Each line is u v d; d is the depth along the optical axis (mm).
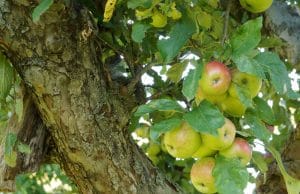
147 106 1205
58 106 1385
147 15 1378
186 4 1365
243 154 1222
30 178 3848
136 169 1468
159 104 1207
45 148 1562
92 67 1417
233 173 1172
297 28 1853
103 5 1568
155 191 1480
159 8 1370
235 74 1235
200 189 1248
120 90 1547
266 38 1543
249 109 1292
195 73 1180
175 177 2203
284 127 2068
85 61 1401
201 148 1226
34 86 1378
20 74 1396
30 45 1340
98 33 1546
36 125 1538
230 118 1299
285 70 1203
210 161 1230
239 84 1229
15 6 1309
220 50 1232
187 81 1177
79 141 1408
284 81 1193
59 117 1395
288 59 1868
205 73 1206
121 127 1460
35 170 1560
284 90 1191
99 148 1417
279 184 1836
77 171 1460
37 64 1354
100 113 1419
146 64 1712
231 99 1252
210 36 1567
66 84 1375
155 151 2168
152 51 1598
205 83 1207
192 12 1385
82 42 1389
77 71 1385
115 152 1436
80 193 1524
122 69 1723
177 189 1543
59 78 1368
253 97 1273
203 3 1514
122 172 1441
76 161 1440
